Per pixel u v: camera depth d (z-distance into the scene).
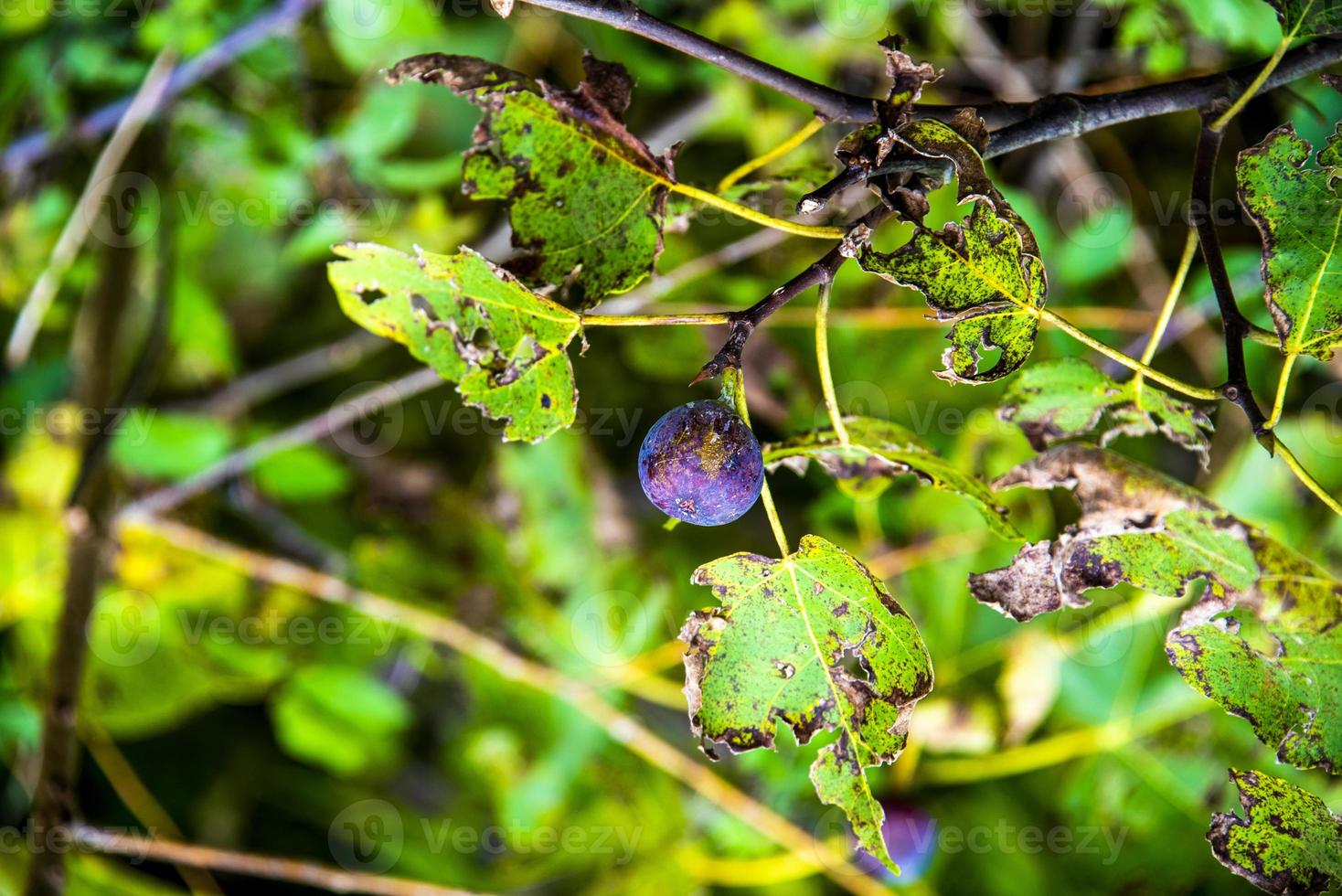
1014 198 1.02
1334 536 0.94
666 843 1.03
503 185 0.65
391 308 0.64
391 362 1.24
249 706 1.23
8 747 1.10
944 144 0.63
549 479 1.11
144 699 1.09
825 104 0.65
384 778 1.17
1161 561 0.67
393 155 1.12
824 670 0.63
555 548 1.10
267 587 1.13
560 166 0.65
